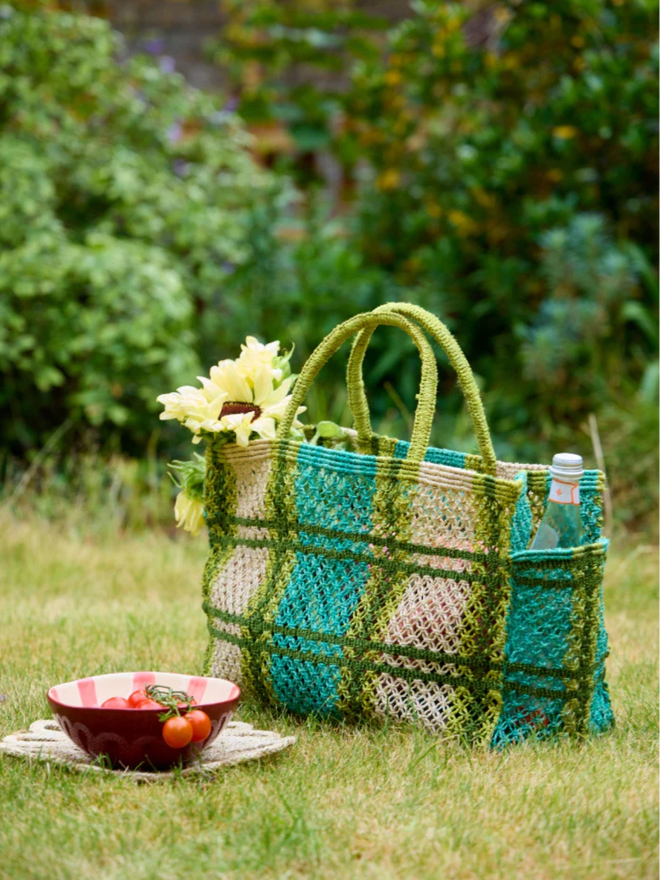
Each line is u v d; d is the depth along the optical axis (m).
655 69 5.69
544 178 5.92
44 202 5.30
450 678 2.03
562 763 1.93
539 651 2.04
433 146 6.49
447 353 2.07
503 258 6.11
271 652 2.17
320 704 2.14
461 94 6.29
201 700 1.97
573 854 1.55
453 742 1.98
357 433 2.39
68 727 1.80
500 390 5.74
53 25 5.76
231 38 7.48
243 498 2.28
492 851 1.55
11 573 3.87
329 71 7.96
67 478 5.21
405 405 5.85
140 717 1.75
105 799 1.70
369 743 2.02
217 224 5.70
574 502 2.08
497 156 5.99
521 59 6.01
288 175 7.06
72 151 5.71
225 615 2.26
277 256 6.27
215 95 6.97
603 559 2.06
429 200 6.46
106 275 5.12
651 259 5.86
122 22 7.65
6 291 5.12
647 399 5.08
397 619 2.05
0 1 5.73
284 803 1.65
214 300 6.30
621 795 1.78
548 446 5.44
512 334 5.91
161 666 2.60
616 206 5.96
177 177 6.34
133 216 5.64
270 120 7.49
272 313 6.12
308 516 2.14
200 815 1.64
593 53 5.81
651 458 4.91
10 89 5.61
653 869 1.51
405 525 2.05
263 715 2.24
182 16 7.68
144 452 5.58
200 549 4.48
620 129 5.67
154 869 1.46
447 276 6.05
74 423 5.52
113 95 6.01
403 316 2.19
